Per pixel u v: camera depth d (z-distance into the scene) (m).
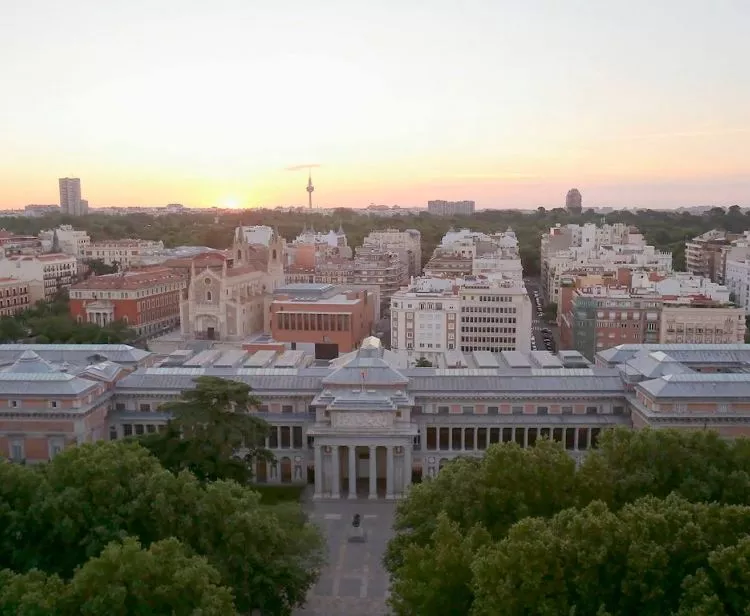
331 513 162.62
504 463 116.88
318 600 124.88
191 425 142.88
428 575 97.62
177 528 108.69
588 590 90.25
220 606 87.38
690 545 91.94
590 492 117.00
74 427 172.00
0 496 114.25
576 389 182.75
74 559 110.44
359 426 170.12
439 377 187.25
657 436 126.06
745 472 121.00
